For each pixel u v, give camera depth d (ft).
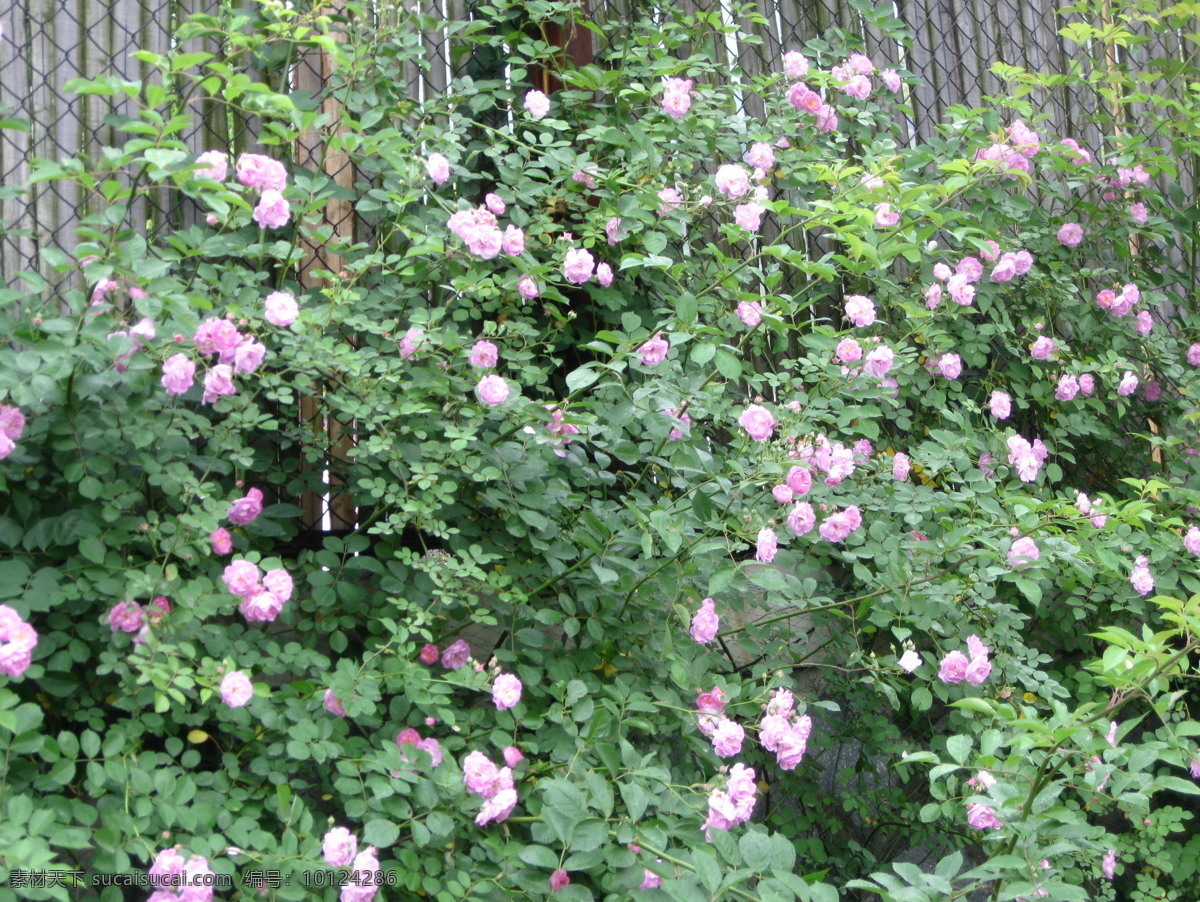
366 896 6.66
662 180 10.52
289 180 9.70
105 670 6.85
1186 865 10.32
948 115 12.45
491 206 9.38
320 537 9.36
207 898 6.17
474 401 8.98
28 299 8.00
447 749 7.68
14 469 7.30
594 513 8.75
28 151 8.83
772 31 12.42
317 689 7.58
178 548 7.27
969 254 12.23
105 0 9.12
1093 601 11.00
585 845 6.69
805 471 8.74
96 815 6.44
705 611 8.30
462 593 8.07
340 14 9.95
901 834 10.73
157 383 7.79
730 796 7.36
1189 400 12.90
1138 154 12.64
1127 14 12.66
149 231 9.08
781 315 10.23
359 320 8.56
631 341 8.36
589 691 8.38
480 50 10.83
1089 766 6.74
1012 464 10.72
